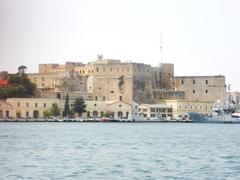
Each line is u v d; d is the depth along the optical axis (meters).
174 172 167.75
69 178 155.75
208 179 155.88
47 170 170.12
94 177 157.75
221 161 196.00
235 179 156.12
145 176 160.00
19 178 155.38
